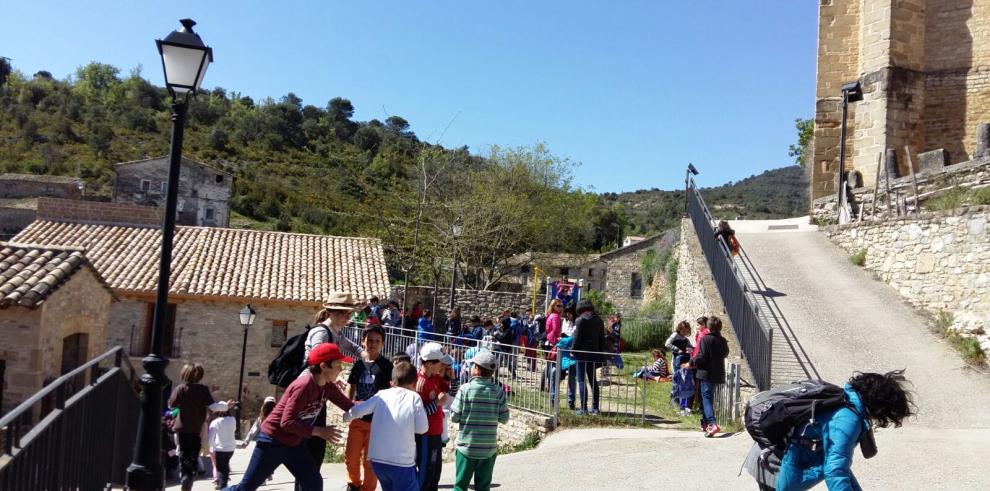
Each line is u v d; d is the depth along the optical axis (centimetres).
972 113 2241
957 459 834
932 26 2309
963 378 1180
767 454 498
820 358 1262
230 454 1091
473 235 3491
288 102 9762
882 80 2270
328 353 628
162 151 7412
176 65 759
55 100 8112
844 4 2411
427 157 3538
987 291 1347
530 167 4431
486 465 732
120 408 850
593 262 4519
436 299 3291
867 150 2308
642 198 11519
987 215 1381
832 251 1844
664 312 2694
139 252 2564
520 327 2036
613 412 1252
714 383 1072
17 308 1393
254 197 6462
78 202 2808
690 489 780
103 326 1773
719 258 1628
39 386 1397
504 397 749
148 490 721
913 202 1825
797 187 9306
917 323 1419
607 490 791
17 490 459
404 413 639
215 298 2372
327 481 1114
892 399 464
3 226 5069
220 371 2392
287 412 614
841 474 444
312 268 2634
